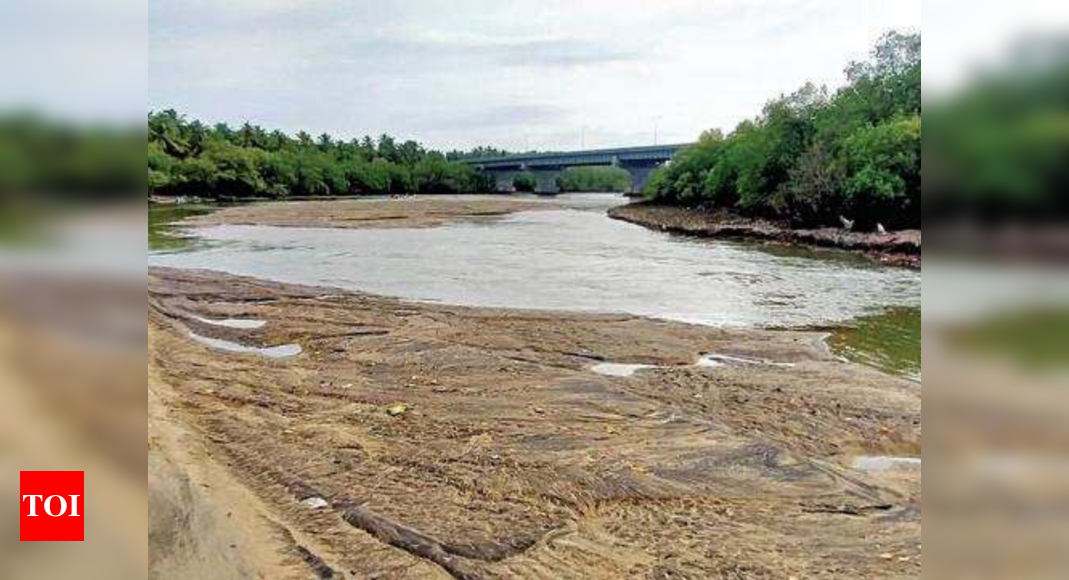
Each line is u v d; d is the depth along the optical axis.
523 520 6.44
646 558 5.81
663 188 64.94
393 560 5.76
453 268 25.02
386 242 35.12
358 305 17.42
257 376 11.18
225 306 17.19
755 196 44.69
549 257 28.36
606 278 22.33
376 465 7.64
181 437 8.34
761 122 50.53
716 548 5.96
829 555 5.83
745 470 7.48
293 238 37.41
